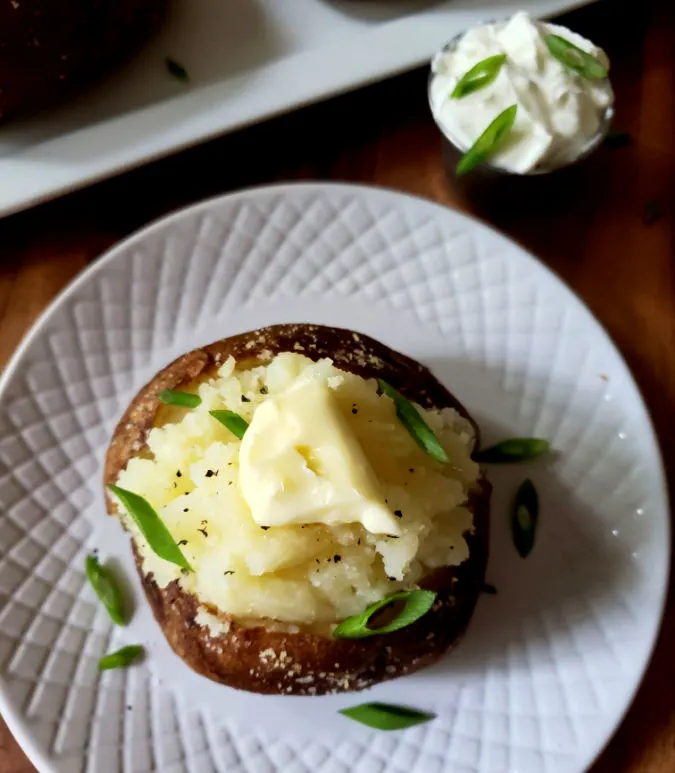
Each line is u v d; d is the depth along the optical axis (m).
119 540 0.25
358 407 0.21
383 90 0.31
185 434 0.21
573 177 0.30
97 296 0.27
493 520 0.26
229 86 0.29
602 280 0.29
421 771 0.23
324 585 0.20
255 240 0.28
